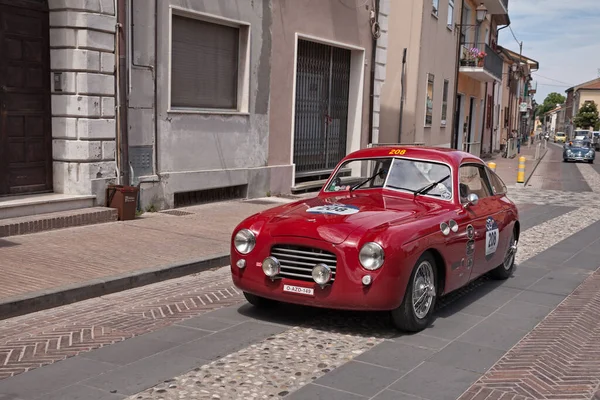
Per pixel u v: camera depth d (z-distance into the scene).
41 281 6.46
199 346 5.14
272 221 5.68
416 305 5.57
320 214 5.72
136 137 10.62
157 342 5.21
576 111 122.00
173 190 11.42
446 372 4.67
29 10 9.41
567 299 6.94
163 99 11.10
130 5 10.26
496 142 46.91
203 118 12.02
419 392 4.29
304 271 5.39
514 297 6.98
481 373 4.67
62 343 5.14
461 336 5.55
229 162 12.80
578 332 5.74
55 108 9.81
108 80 10.02
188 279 7.45
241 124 13.02
